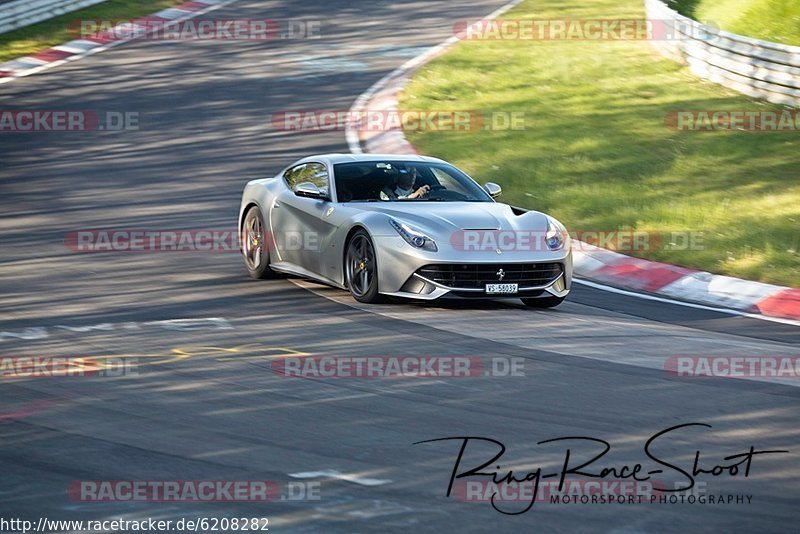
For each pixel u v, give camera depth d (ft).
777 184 182.19
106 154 207.00
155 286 122.93
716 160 198.59
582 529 55.77
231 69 287.48
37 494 59.52
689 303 127.13
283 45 320.29
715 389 85.46
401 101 251.80
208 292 120.26
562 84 266.36
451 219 114.83
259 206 129.29
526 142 214.69
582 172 192.34
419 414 76.02
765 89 242.58
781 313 123.03
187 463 64.90
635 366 92.48
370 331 102.32
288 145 214.90
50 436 69.56
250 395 79.97
